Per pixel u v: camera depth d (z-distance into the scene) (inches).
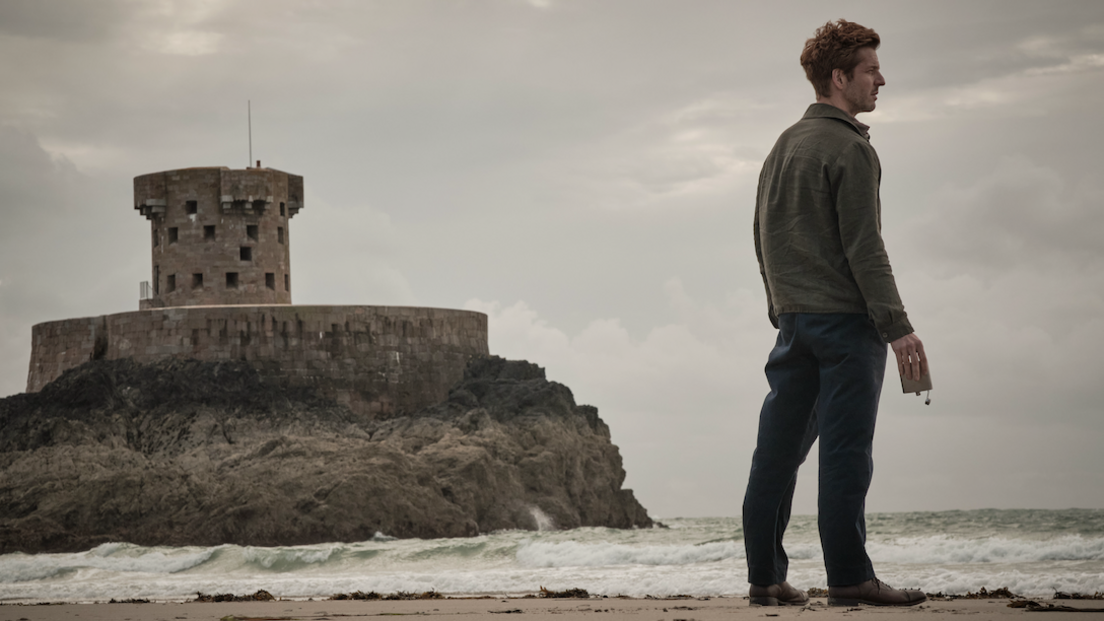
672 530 1945.1
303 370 2084.2
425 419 2066.9
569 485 2087.8
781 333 382.0
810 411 382.9
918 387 346.3
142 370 2070.6
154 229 2250.2
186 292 2185.0
